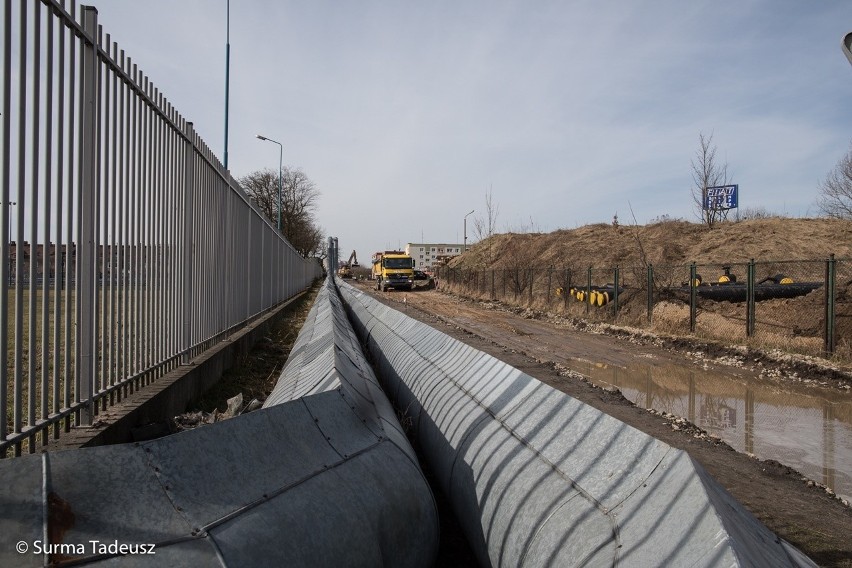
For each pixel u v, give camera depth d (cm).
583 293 2262
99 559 172
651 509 228
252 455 247
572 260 3962
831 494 510
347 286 3231
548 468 306
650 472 250
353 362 587
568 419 334
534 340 1606
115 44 473
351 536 253
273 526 221
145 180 557
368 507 278
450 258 5966
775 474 557
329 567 232
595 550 231
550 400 366
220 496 218
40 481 177
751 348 1283
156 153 587
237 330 1088
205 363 733
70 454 189
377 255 5788
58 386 385
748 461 594
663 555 201
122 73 484
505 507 308
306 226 7000
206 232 820
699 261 3212
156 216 589
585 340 1617
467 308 2931
